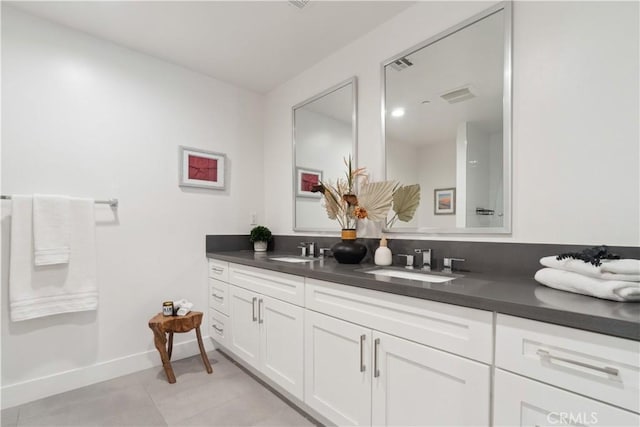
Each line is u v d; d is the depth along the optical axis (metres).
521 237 1.31
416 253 1.69
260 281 1.89
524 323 0.84
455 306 0.98
